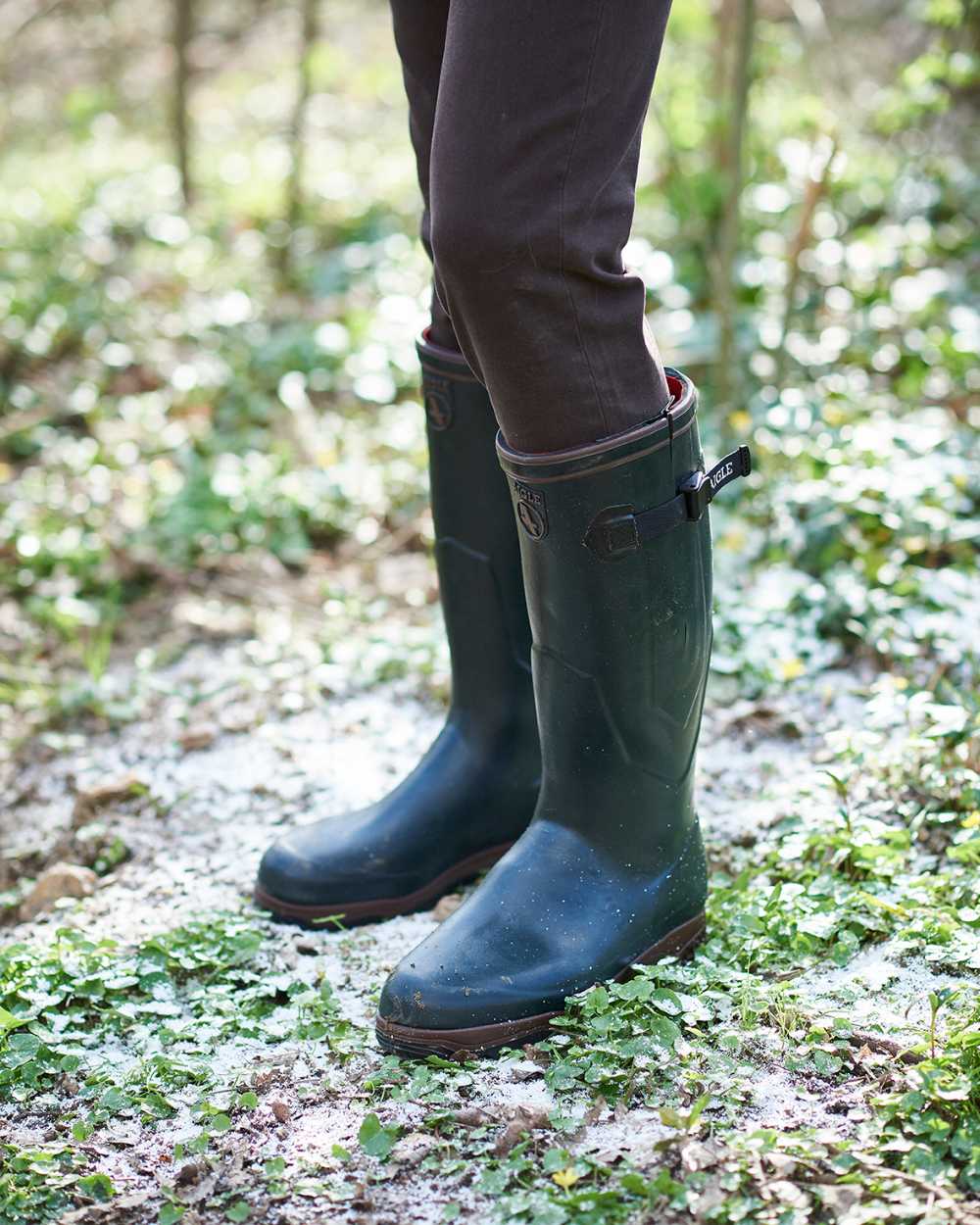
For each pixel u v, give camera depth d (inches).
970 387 128.2
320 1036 60.5
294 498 128.0
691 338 145.4
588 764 59.0
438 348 65.7
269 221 212.1
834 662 94.0
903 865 68.8
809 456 112.3
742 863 72.6
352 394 152.5
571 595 56.2
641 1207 48.1
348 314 169.2
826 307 150.5
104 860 82.2
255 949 66.8
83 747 97.7
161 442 145.4
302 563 123.6
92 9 303.6
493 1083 55.7
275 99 291.1
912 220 168.9
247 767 90.1
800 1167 48.9
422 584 116.1
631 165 52.6
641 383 54.1
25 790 92.7
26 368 162.6
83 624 116.0
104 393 157.8
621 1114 52.9
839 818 73.4
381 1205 50.3
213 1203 50.9
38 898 78.0
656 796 60.2
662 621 56.7
